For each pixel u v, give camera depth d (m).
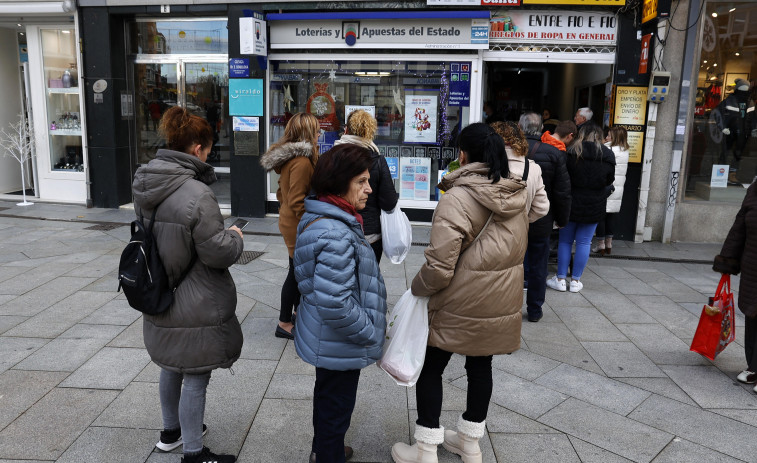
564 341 4.42
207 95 8.77
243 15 7.88
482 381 2.69
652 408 3.43
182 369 2.51
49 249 6.58
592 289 5.75
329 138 8.20
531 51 7.58
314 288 2.21
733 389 3.70
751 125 7.59
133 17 8.59
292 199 3.92
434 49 7.67
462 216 2.42
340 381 2.41
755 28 7.34
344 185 2.32
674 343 4.43
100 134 8.68
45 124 9.19
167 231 2.41
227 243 2.44
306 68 8.03
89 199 8.87
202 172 2.58
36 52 8.99
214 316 2.52
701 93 7.54
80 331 4.30
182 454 2.84
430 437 2.71
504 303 2.53
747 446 3.05
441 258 2.40
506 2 7.25
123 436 2.97
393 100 7.95
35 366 3.73
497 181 2.43
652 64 7.28
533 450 2.97
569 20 7.41
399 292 5.39
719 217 7.70
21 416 3.14
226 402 3.35
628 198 7.63
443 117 7.89
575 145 5.27
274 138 8.30
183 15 8.35
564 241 5.57
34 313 4.65
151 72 8.84
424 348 2.60
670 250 7.37
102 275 5.66
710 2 7.30
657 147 7.59
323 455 2.46
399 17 7.40
